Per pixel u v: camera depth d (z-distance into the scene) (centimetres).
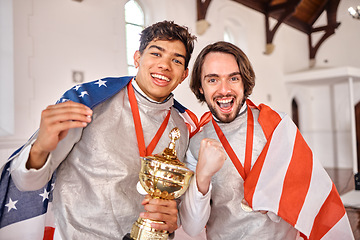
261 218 137
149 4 787
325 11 1340
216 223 145
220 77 141
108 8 624
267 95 1141
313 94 1362
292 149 141
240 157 146
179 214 135
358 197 611
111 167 129
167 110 151
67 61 563
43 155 108
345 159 1288
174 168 112
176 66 136
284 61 1241
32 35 525
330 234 138
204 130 158
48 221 156
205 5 846
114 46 629
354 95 1277
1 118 512
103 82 144
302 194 134
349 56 1299
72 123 101
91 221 125
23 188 112
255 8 1095
